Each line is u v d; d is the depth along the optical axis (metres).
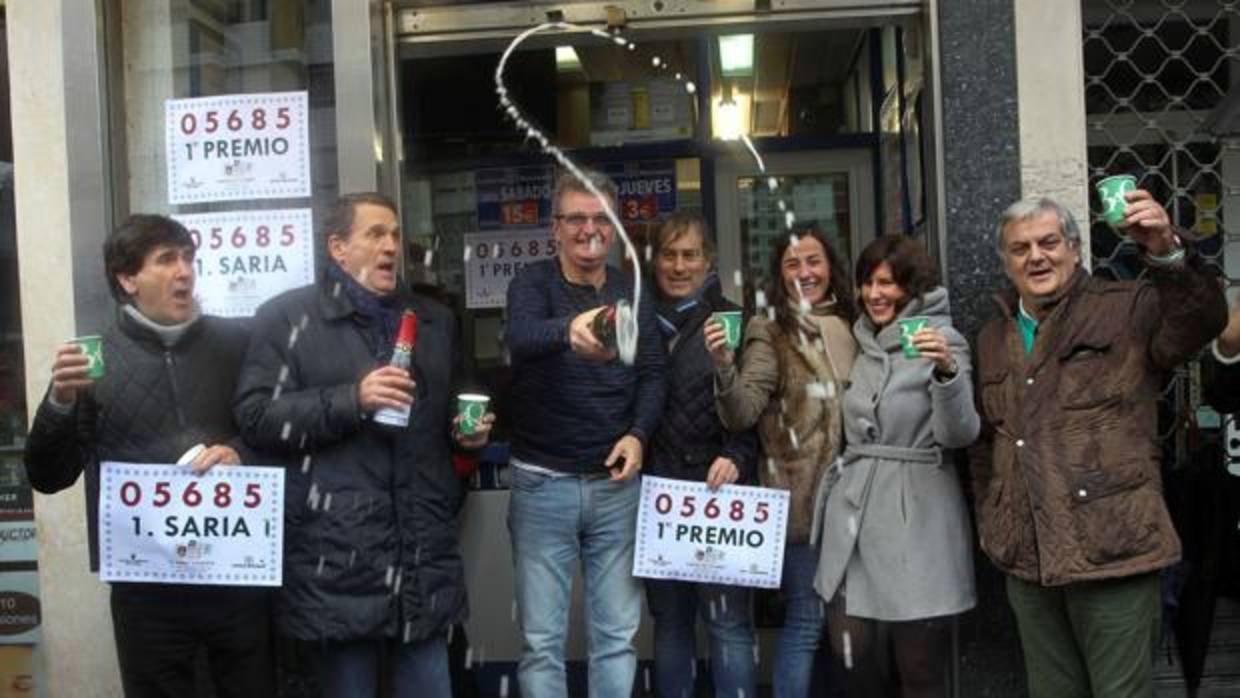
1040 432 3.80
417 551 3.81
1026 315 3.95
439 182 6.29
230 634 3.91
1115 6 4.86
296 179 4.80
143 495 3.81
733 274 6.43
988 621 4.54
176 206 4.85
